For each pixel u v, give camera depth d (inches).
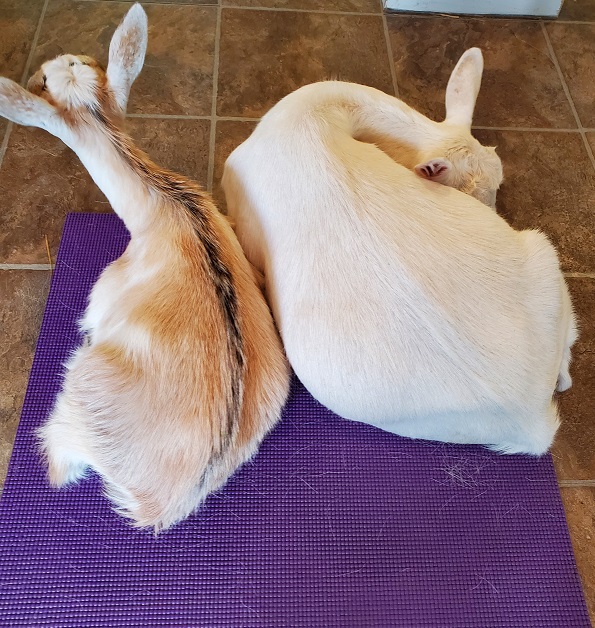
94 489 64.5
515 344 55.4
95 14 105.6
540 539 64.6
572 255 86.2
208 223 60.6
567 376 71.1
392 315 54.4
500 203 90.3
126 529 62.7
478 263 57.2
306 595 60.6
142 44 61.2
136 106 95.5
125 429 55.1
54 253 81.6
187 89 98.3
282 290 59.6
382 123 72.2
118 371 56.0
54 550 61.3
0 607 58.4
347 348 54.9
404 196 59.8
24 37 101.7
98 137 59.9
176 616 58.9
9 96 55.1
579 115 100.6
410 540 63.7
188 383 54.9
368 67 103.9
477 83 75.7
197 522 63.3
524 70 105.2
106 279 65.4
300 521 64.1
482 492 66.7
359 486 66.4
